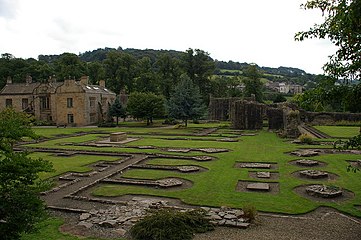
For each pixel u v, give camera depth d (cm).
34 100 7075
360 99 945
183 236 1033
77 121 6744
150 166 2272
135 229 1064
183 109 5600
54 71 9794
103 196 1603
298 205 1396
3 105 7250
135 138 4159
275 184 1772
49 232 1098
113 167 2295
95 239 1037
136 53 18788
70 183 1836
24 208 825
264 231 1100
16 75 9131
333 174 1964
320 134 4119
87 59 19050
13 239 808
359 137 942
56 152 3012
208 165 2319
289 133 3994
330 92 969
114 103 6788
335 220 1219
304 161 2286
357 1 793
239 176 1955
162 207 1342
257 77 9281
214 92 9256
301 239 1025
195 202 1454
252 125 5303
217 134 4541
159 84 8944
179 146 3331
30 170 844
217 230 1109
